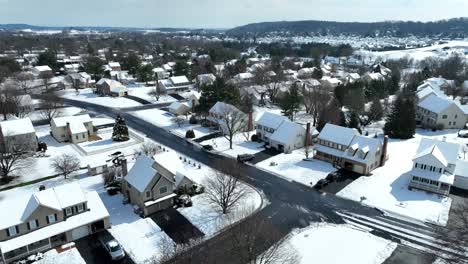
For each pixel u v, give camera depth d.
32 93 129.62
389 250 43.19
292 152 76.88
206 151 76.94
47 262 40.34
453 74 162.00
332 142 70.25
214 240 44.53
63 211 44.56
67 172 61.81
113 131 82.50
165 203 52.50
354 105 102.31
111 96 130.50
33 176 62.91
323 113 91.69
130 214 51.03
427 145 62.41
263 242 43.78
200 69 166.38
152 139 84.44
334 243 44.56
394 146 81.06
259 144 81.81
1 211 41.53
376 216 51.09
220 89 98.50
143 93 136.38
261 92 128.62
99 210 47.00
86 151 73.44
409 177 63.97
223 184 51.16
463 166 60.19
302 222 49.47
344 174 65.38
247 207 52.84
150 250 42.78
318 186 59.69
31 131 73.62
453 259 37.25
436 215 50.91
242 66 176.88
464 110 96.25
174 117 102.69
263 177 63.88
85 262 40.59
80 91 138.38
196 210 52.09
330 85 135.00
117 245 41.53
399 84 151.12
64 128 81.31
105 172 63.16
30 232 42.25
